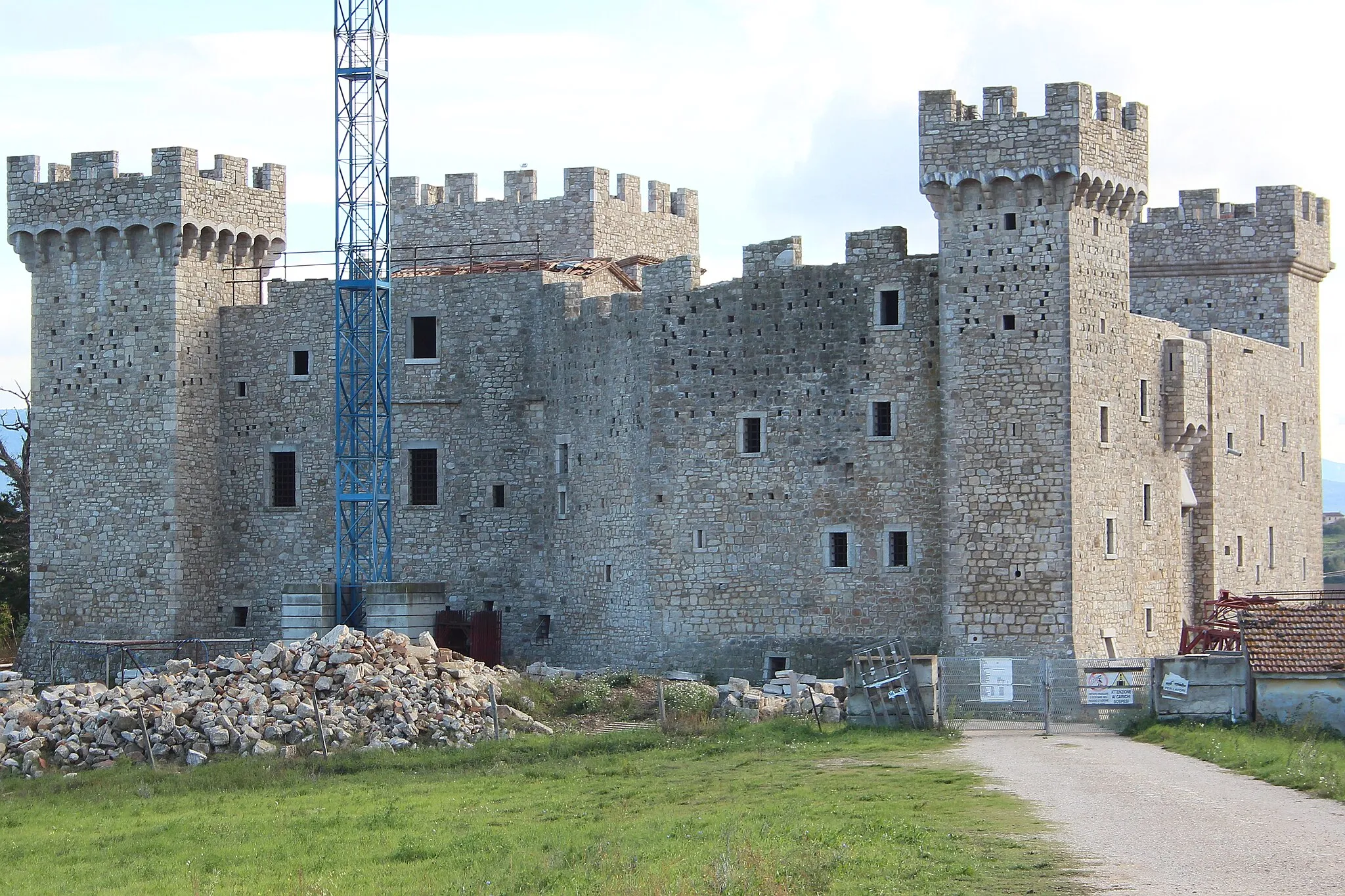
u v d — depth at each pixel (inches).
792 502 3651.6
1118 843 1894.7
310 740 2974.9
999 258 3440.0
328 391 4200.3
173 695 3073.3
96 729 3004.4
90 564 4190.5
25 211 4239.7
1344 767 2354.8
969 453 3442.4
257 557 4229.8
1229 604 3681.1
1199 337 4065.0
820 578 3622.0
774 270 3686.0
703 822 2134.6
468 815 2359.7
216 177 4239.7
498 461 4126.5
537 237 4517.7
